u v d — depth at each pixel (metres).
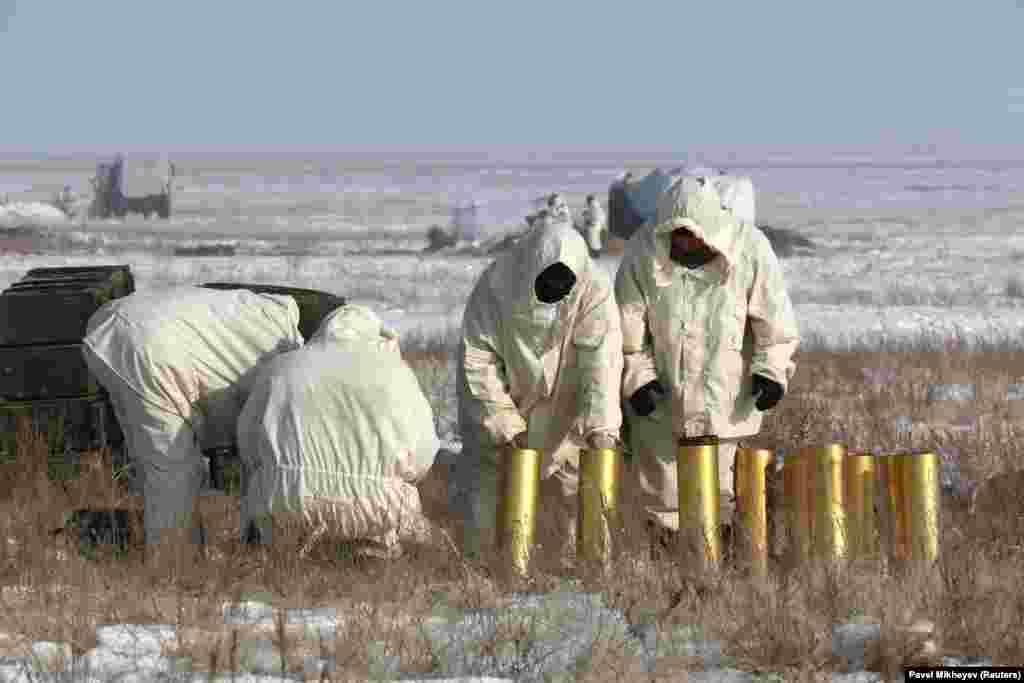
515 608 21.12
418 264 136.50
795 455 24.41
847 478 24.14
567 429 26.42
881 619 20.20
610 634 19.55
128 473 31.14
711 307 26.58
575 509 26.67
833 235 199.00
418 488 31.14
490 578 23.34
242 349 25.38
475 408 26.05
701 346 26.58
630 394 26.42
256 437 24.33
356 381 24.06
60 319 31.61
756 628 19.75
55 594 21.80
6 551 24.36
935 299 105.50
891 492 24.17
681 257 26.64
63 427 31.45
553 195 90.00
